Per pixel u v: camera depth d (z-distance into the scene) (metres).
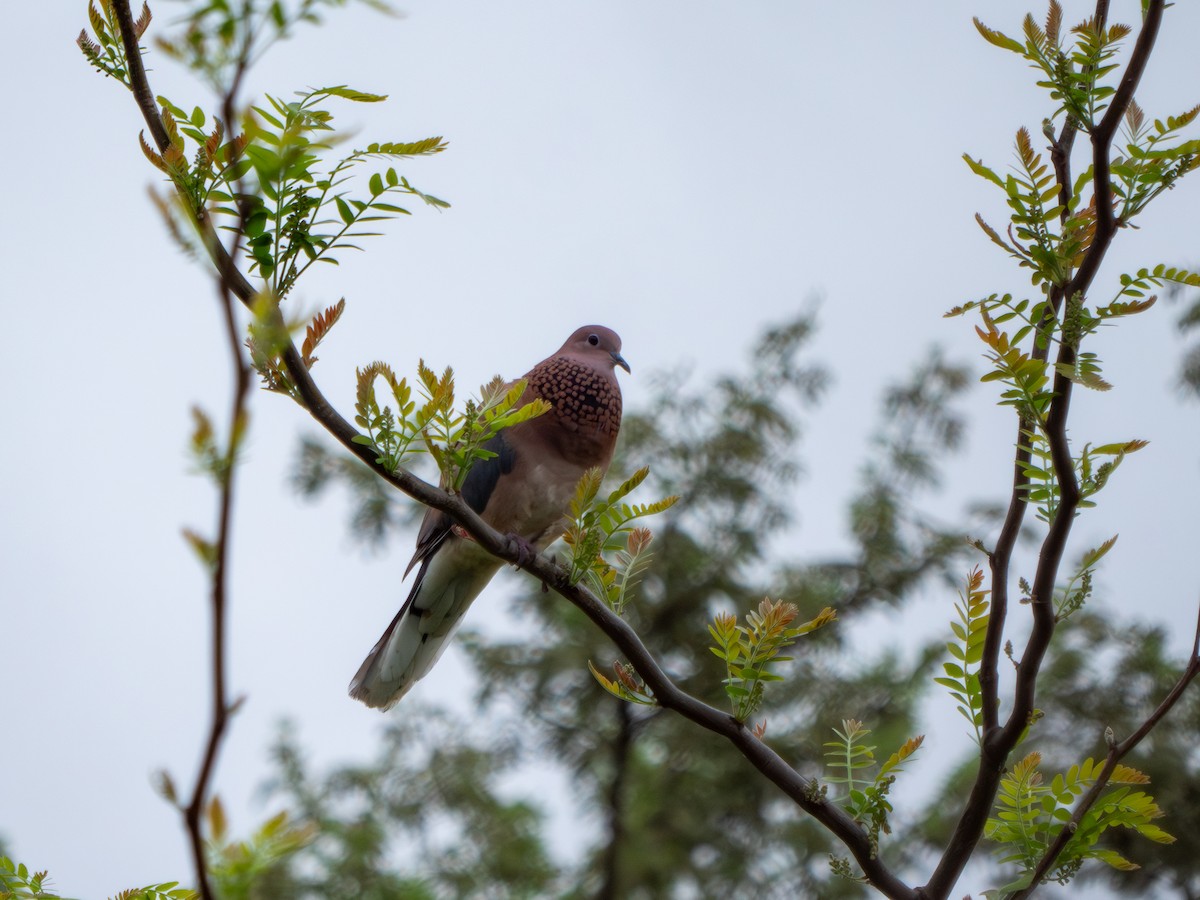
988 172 6.13
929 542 20.66
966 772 17.59
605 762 19.48
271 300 3.54
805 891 18.39
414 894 17.64
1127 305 5.93
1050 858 6.09
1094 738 17.12
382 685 10.78
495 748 19.66
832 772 17.89
